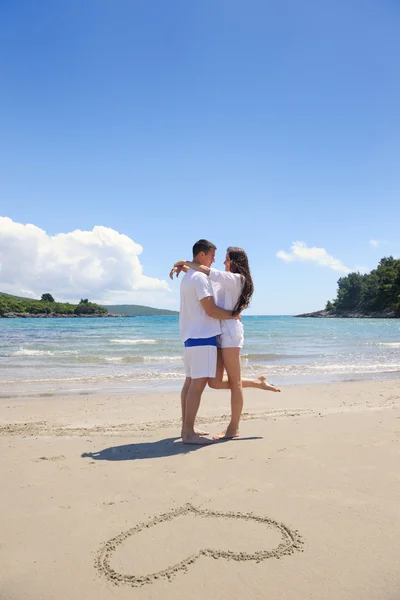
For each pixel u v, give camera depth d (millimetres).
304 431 4422
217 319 4309
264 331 37656
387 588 1773
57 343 22188
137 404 6977
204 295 4188
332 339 25625
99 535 2275
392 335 30328
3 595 1788
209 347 4211
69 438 4457
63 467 3396
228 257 4527
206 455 3654
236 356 4363
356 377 10469
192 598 1744
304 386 8836
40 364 13367
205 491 2830
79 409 6551
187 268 4410
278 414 5828
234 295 4391
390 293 120812
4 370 11891
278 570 1922
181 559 2031
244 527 2322
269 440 4094
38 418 5855
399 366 12484
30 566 2002
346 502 2604
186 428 4164
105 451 3893
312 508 2531
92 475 3197
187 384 4453
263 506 2574
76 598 1764
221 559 2023
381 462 3332
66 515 2518
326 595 1741
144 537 2246
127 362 14000
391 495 2695
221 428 4992
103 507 2617
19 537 2270
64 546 2172
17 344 21391
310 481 2959
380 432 4293
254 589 1792
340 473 3104
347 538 2178
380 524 2316
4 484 3023
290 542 2154
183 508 2576
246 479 3031
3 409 6523
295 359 14539
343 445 3828
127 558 2051
